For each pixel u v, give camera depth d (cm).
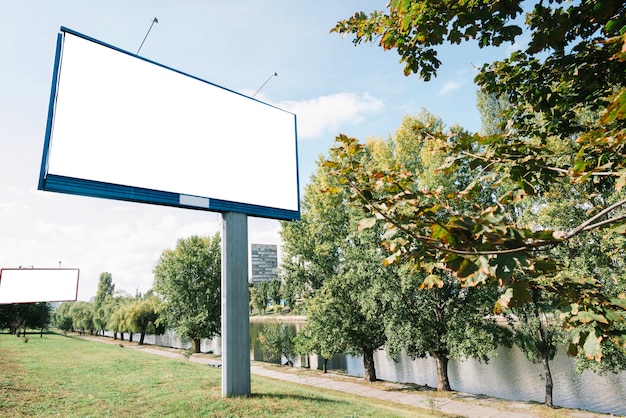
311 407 954
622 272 1216
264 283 8531
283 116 1301
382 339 2298
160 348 4531
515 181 346
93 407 887
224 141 1115
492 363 2825
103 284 9394
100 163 858
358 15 424
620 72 388
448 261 226
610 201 1005
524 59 429
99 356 1889
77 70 862
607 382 2116
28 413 823
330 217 2569
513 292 223
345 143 284
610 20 322
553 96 434
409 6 349
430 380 2531
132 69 955
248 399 977
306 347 2538
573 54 398
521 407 1620
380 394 1905
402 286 1805
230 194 1097
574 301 264
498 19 360
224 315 1043
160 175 956
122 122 912
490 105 2250
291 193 1261
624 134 262
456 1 341
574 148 419
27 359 1642
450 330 1820
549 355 1708
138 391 1049
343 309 2239
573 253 1398
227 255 1077
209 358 3278
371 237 1938
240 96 1186
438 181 1689
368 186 278
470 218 223
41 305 6253
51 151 792
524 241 218
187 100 1051
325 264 2592
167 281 3894
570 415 1490
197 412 857
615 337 248
